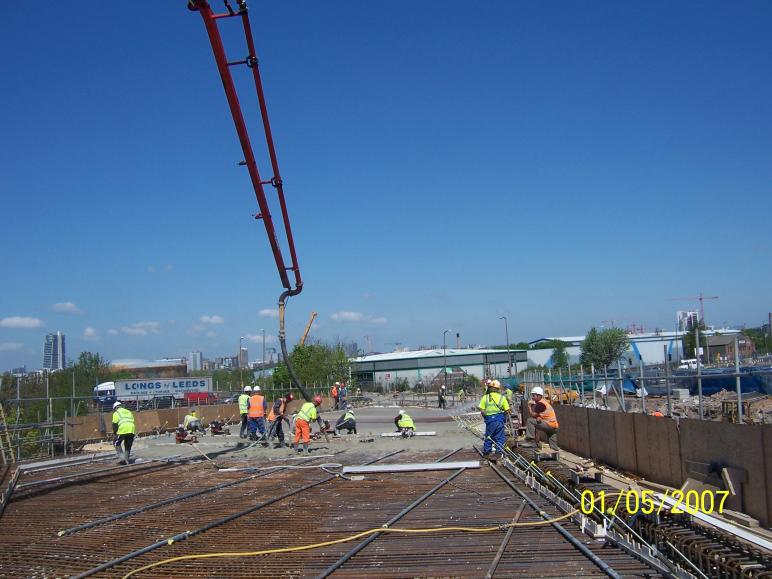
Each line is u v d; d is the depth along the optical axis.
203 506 11.28
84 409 28.05
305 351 52.09
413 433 23.36
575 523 9.05
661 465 12.05
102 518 10.60
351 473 14.31
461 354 85.25
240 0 10.59
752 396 17.69
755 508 8.96
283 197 15.80
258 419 22.78
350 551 8.03
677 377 11.91
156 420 28.75
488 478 13.30
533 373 31.08
